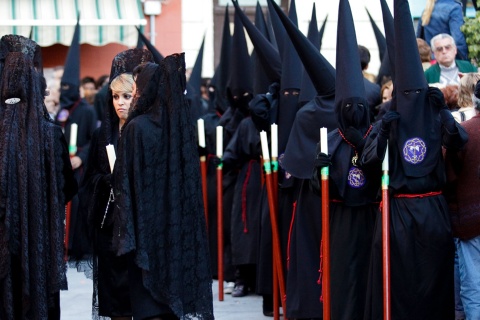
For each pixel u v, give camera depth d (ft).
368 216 30.12
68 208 48.44
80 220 29.73
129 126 26.27
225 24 46.11
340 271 30.01
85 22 66.80
